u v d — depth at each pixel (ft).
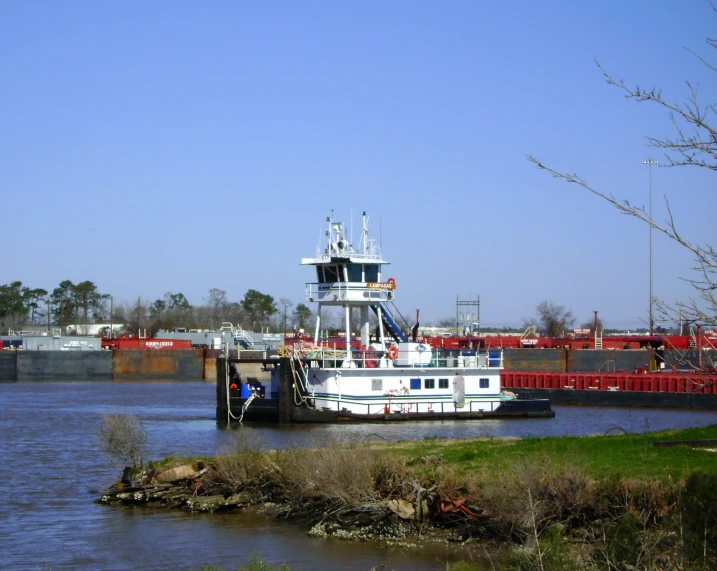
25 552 110.83
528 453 129.80
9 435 229.86
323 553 107.04
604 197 51.60
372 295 253.44
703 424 257.14
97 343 549.54
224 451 154.81
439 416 247.91
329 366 248.93
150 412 298.97
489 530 108.88
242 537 115.34
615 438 151.84
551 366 474.08
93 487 152.25
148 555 108.68
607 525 92.22
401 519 113.80
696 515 73.77
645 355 463.01
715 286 51.24
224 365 257.96
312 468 125.70
